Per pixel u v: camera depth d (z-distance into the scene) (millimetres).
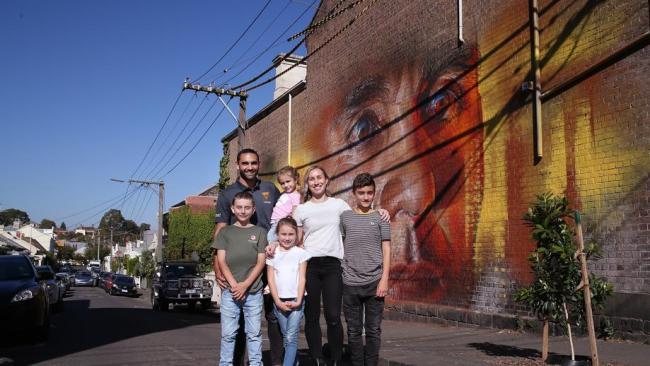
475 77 12570
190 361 8547
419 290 14016
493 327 11234
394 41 15930
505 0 11852
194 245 35781
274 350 6492
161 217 41062
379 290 5977
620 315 8820
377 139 16500
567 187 10008
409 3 15328
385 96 16203
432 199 13789
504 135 11578
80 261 131500
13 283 10750
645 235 8617
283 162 23359
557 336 9695
